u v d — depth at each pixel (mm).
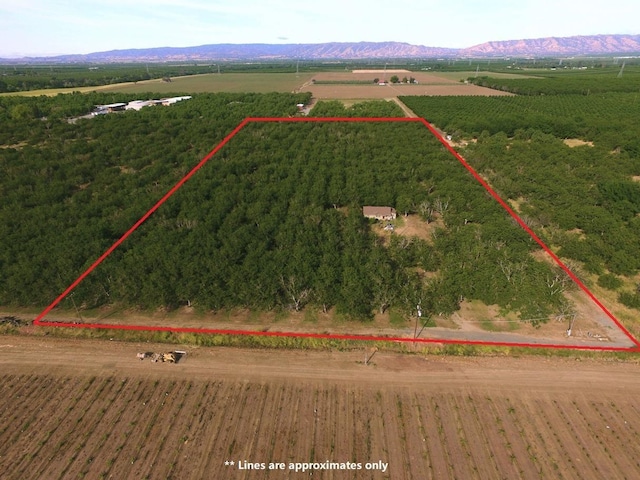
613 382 30000
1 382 30406
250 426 27047
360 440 26203
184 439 26203
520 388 29641
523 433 26562
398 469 24562
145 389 29766
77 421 27438
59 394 29422
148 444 25969
